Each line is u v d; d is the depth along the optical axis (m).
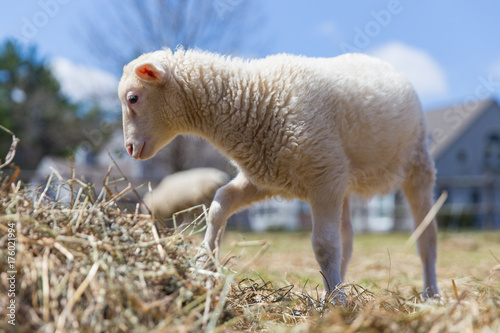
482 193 24.23
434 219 3.71
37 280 1.97
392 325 1.96
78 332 1.81
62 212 2.39
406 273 4.87
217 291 2.23
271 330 2.18
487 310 2.26
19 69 30.03
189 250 2.38
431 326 2.01
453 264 5.64
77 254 2.10
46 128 26.88
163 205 7.79
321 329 1.98
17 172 2.47
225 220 3.38
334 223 3.09
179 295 2.10
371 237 11.97
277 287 3.68
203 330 2.01
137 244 2.23
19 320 1.86
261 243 2.48
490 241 9.46
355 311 2.39
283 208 19.56
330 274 3.00
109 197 2.72
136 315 1.92
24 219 2.16
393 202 19.64
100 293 1.92
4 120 26.39
